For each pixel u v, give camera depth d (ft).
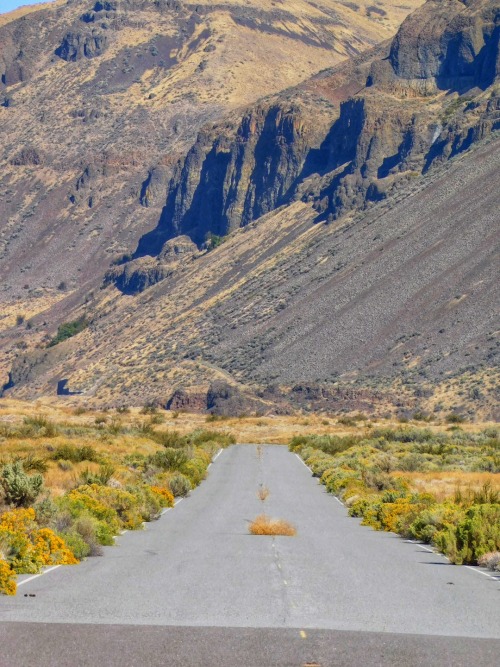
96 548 178.60
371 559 177.47
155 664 96.37
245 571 158.81
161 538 204.95
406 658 100.53
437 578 157.17
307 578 152.97
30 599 130.93
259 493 303.68
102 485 257.75
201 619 119.24
